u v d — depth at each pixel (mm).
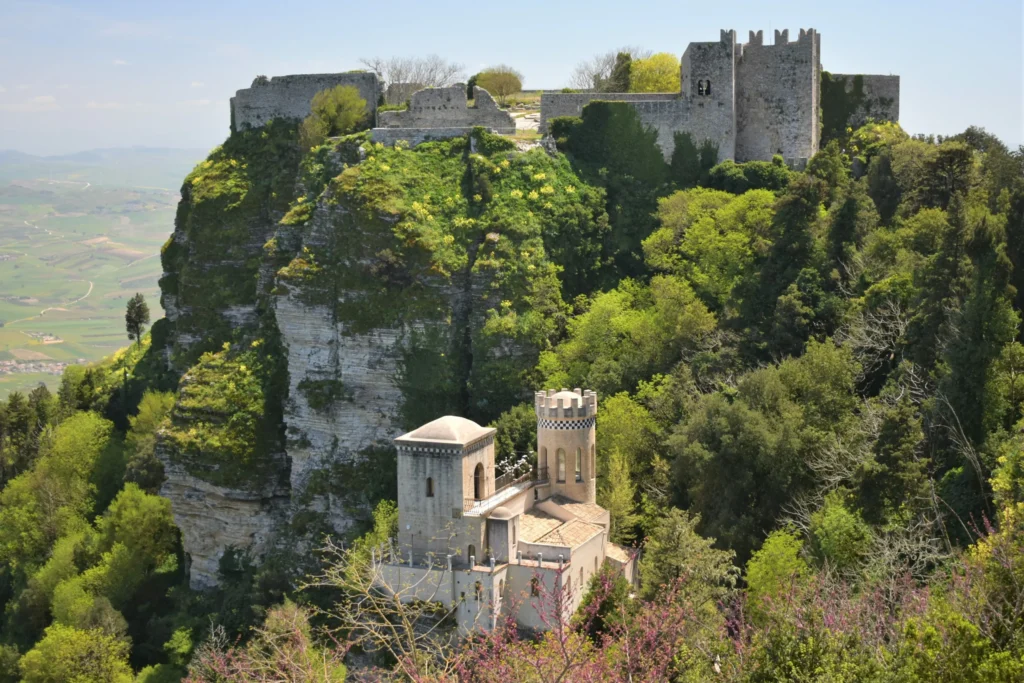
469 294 145625
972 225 110250
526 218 151125
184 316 177750
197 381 152875
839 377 109500
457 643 93750
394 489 137500
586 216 157000
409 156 159875
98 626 130875
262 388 149750
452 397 141125
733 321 134250
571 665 65500
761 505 101875
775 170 164375
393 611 76438
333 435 144500
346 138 167875
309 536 137500
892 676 60844
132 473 161625
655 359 132750
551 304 143750
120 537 149875
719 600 83812
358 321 144000
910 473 91125
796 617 68312
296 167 180875
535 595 94062
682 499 109438
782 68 172625
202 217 181500
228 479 144625
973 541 84188
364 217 149250
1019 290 108688
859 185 145250
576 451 107938
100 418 180375
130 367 197000
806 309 125250
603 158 168625
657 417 119375
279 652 75000
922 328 110625
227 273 177125
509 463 118875
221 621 131250
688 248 150250
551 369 136375
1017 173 127625
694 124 170000
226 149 190875
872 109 183875
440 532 99125
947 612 63969
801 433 102750
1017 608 62688
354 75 188750
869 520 91000
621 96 175875
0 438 189000
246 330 163500
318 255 149875
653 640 68062
